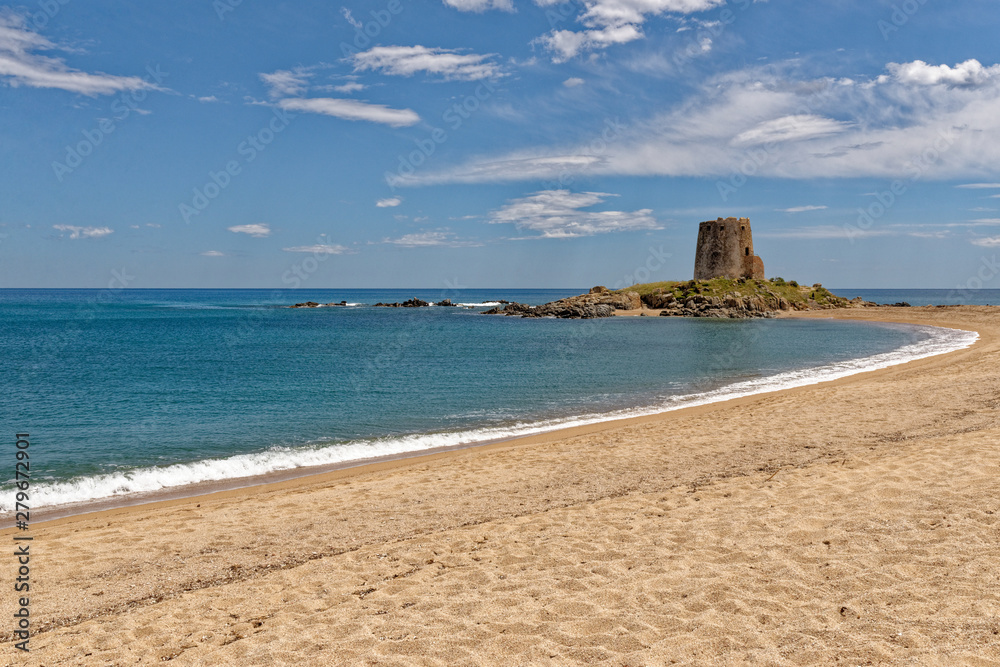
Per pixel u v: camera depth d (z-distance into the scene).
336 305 155.12
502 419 22.77
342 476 15.07
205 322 88.94
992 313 78.12
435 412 24.25
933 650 4.97
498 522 9.94
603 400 26.61
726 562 7.41
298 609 6.98
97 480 15.12
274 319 97.69
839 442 14.43
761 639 5.48
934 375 25.95
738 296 97.50
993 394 18.70
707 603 6.32
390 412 24.27
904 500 8.99
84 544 9.70
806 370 35.09
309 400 26.98
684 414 22.02
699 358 43.12
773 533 8.23
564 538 8.83
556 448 16.28
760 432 16.38
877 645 5.16
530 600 6.72
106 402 26.58
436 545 8.95
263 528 10.27
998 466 10.23
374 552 8.83
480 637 5.93
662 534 8.62
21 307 138.38
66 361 42.22
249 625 6.66
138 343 56.84
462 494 11.99
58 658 6.08
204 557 8.98
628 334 66.69
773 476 11.41
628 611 6.28
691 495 10.62
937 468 10.49
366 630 6.25
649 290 113.38
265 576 8.13
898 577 6.52
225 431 21.02
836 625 5.62
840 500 9.34
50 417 23.44
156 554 9.16
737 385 29.92
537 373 35.62
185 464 16.72
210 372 36.38
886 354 43.09
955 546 7.16
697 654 5.34
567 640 5.77
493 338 62.78
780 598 6.32
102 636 6.53
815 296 109.31
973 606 5.65
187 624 6.76
